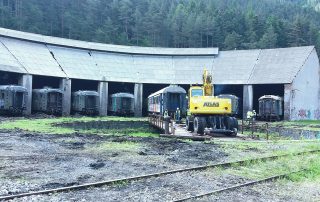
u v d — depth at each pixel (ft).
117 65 218.59
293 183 39.52
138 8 409.49
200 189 35.22
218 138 84.33
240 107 213.66
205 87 98.17
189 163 49.65
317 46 360.28
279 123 154.71
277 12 552.00
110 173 41.73
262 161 52.26
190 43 369.91
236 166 47.62
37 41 202.80
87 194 32.14
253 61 213.25
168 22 380.17
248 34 367.45
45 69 184.75
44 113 174.40
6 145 64.75
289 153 59.72
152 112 175.73
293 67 191.42
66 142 71.26
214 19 380.37
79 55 214.48
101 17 390.83
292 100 182.70
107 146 66.08
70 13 361.30
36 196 30.68
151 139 79.77
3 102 152.56
